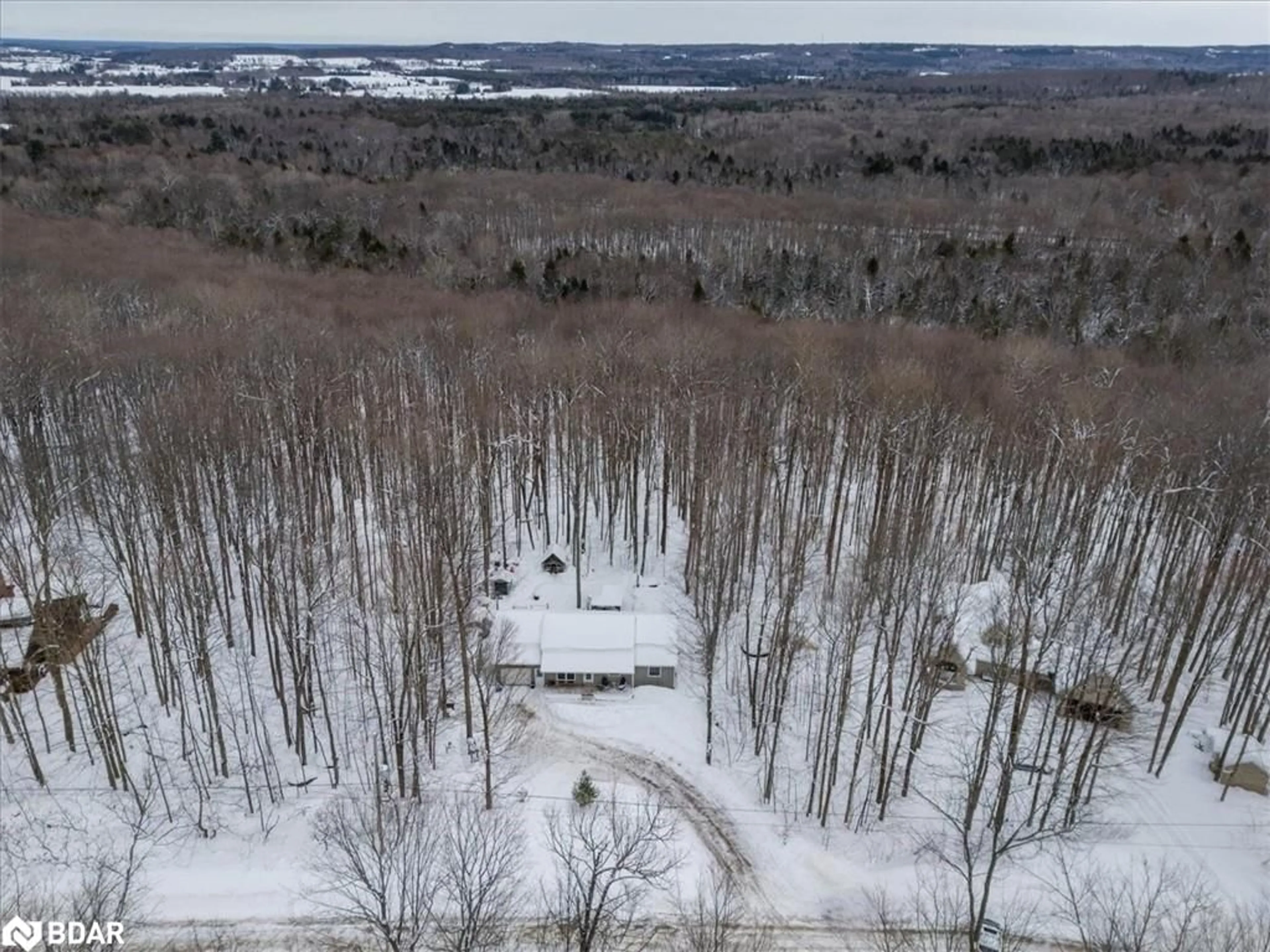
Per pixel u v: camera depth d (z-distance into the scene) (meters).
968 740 45.88
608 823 41.12
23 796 41.44
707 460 56.88
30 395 55.25
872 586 43.81
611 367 66.00
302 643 45.47
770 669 44.81
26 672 45.22
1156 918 34.88
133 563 46.22
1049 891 38.34
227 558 51.06
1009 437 61.88
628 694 50.09
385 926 32.34
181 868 38.81
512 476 64.69
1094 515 57.50
